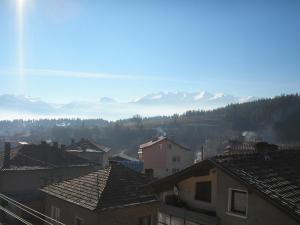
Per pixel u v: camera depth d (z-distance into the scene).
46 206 29.08
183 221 17.69
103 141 146.75
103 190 24.70
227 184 15.82
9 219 37.78
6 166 43.03
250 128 140.88
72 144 74.69
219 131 146.12
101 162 68.38
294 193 14.61
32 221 37.09
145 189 19.59
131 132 154.25
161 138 78.50
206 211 17.20
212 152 82.38
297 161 18.77
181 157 76.19
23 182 42.91
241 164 16.34
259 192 14.20
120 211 23.80
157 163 73.56
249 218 14.86
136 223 24.67
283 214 13.82
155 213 25.83
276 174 16.19
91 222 23.28
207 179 17.31
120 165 28.59
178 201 18.34
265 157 17.78
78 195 25.69
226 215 15.76
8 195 40.53
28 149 49.47
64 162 48.88
